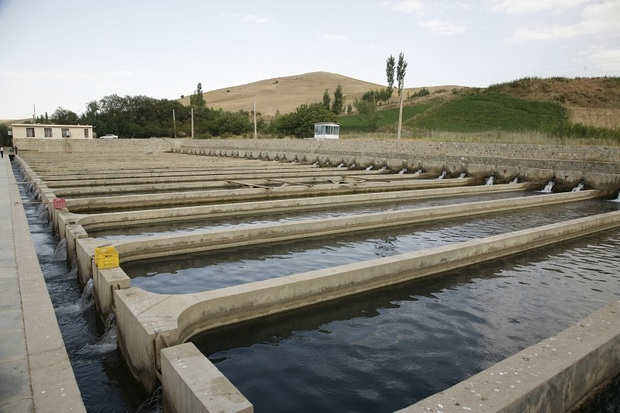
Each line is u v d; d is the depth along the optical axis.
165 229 14.38
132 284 9.28
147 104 81.19
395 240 13.21
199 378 4.21
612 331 5.27
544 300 8.59
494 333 7.16
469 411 3.67
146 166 32.19
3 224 12.33
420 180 25.38
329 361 6.24
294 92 140.50
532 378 4.21
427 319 7.68
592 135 31.83
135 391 5.73
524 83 58.59
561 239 12.85
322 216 16.67
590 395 4.89
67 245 11.20
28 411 4.12
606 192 21.81
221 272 10.10
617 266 10.73
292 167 32.00
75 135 58.88
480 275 9.98
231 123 72.69
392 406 5.17
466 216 16.84
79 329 7.50
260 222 15.57
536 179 25.02
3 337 5.58
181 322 5.88
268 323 7.34
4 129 67.81
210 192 18.70
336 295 8.13
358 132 54.09
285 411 5.02
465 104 56.50
